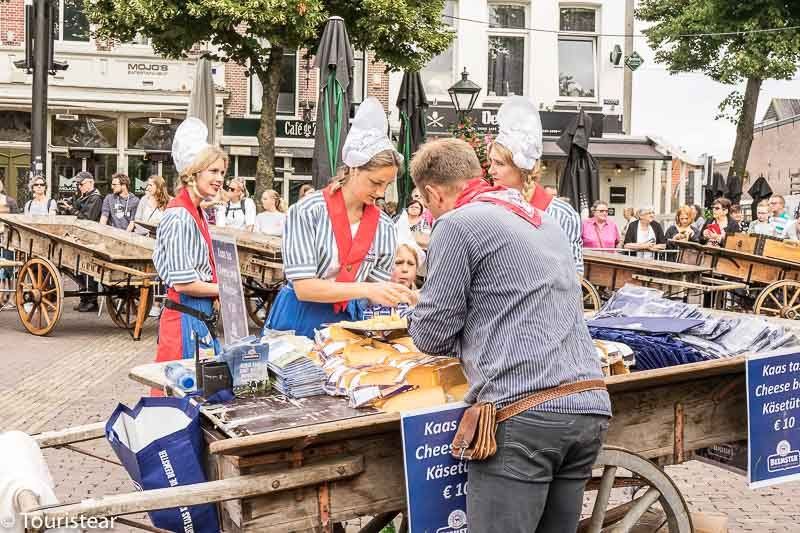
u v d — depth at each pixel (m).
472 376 3.30
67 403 8.57
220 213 14.69
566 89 27.92
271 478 3.25
